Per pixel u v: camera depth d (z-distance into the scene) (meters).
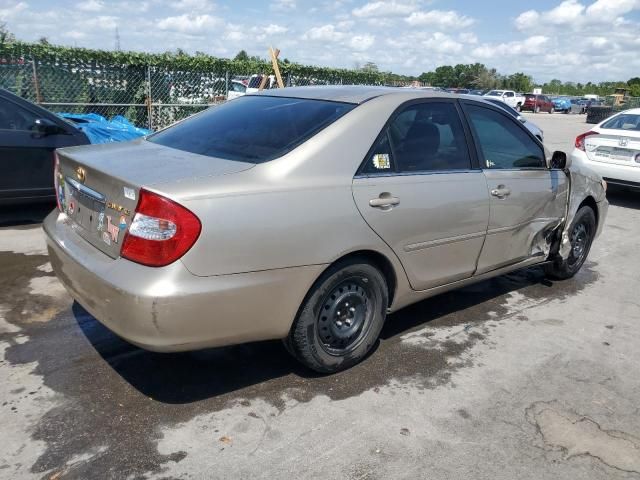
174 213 2.54
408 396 3.19
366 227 3.15
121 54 11.69
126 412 2.89
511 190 4.12
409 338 3.93
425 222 3.48
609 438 2.92
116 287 2.58
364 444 2.75
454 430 2.90
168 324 2.57
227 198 2.67
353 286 3.28
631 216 8.55
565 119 38.97
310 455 2.65
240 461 2.58
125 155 3.20
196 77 12.96
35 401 2.93
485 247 4.03
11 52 10.54
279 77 13.27
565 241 4.91
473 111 4.05
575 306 4.73
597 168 9.16
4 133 5.95
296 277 2.90
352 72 16.52
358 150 3.21
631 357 3.85
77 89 11.43
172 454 2.60
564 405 3.20
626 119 9.34
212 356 3.49
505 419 3.03
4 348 3.46
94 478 2.43
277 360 3.49
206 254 2.60
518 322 4.32
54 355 3.41
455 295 4.82
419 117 3.64
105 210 2.87
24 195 6.18
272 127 3.31
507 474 2.61
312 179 2.97
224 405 3.00
